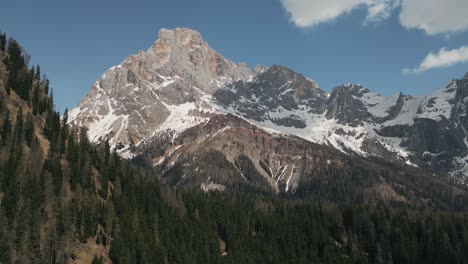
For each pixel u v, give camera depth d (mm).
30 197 164375
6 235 147000
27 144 190250
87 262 159500
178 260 182875
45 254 151125
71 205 171875
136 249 173375
